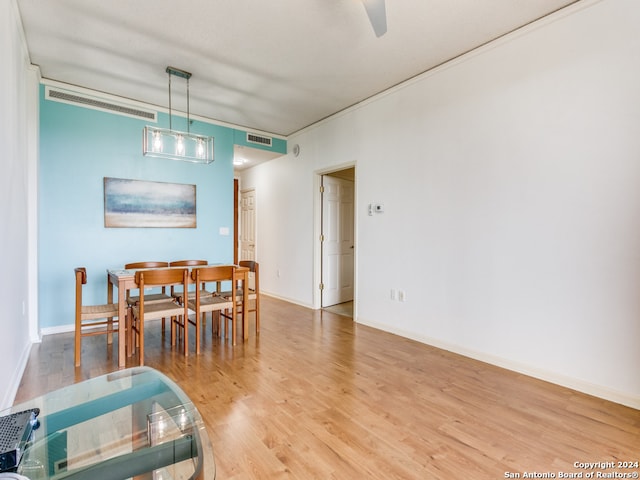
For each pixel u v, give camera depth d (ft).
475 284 9.95
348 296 18.15
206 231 15.69
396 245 12.34
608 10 7.42
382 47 9.77
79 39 9.44
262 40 9.45
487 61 9.57
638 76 7.06
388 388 8.06
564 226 8.14
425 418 6.77
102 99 13.01
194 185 15.34
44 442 4.26
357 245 13.98
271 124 16.55
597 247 7.64
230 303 11.12
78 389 5.39
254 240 21.40
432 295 11.13
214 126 15.94
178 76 11.60
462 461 5.50
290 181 18.12
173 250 14.79
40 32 9.10
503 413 6.97
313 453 5.66
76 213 12.59
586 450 5.80
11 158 7.64
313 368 9.22
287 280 18.42
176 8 8.11
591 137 7.70
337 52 10.07
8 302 7.23
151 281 9.75
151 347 10.92
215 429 6.32
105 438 4.44
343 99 13.56
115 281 10.03
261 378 8.55
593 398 7.59
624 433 6.28
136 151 13.82
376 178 13.11
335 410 7.04
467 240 10.13
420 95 11.43
